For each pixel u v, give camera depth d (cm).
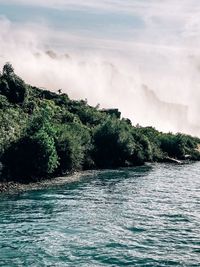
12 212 4422
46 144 6775
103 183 6800
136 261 3055
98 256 3133
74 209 4656
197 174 8825
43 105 11650
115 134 10038
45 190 5894
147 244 3450
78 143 8006
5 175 6381
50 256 3105
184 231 3869
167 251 3291
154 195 5756
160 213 4581
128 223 4100
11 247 3278
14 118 8350
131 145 10262
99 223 4062
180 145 13950
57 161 7081
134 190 6147
